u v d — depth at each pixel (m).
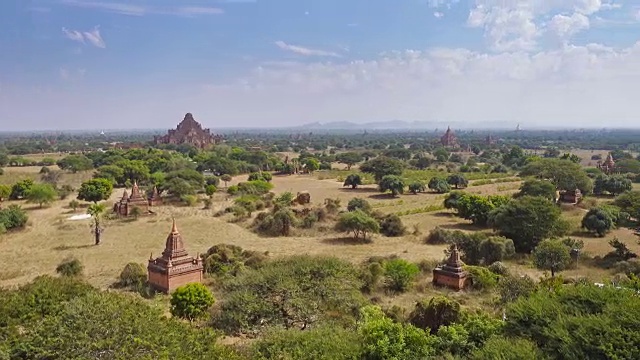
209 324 25.17
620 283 24.55
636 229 53.44
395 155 155.75
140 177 99.75
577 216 60.25
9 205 70.06
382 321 19.14
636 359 15.08
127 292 33.25
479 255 41.38
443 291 32.78
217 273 37.22
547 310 18.69
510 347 16.25
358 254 43.50
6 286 34.00
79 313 16.20
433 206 69.00
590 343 15.95
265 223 54.69
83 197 71.88
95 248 46.88
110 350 14.37
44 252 45.34
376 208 69.25
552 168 72.00
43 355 14.22
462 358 17.50
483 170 119.19
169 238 35.12
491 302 29.55
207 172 116.94
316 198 81.12
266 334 21.03
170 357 14.57
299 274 26.59
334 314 24.91
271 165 130.38
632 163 103.94
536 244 44.62
